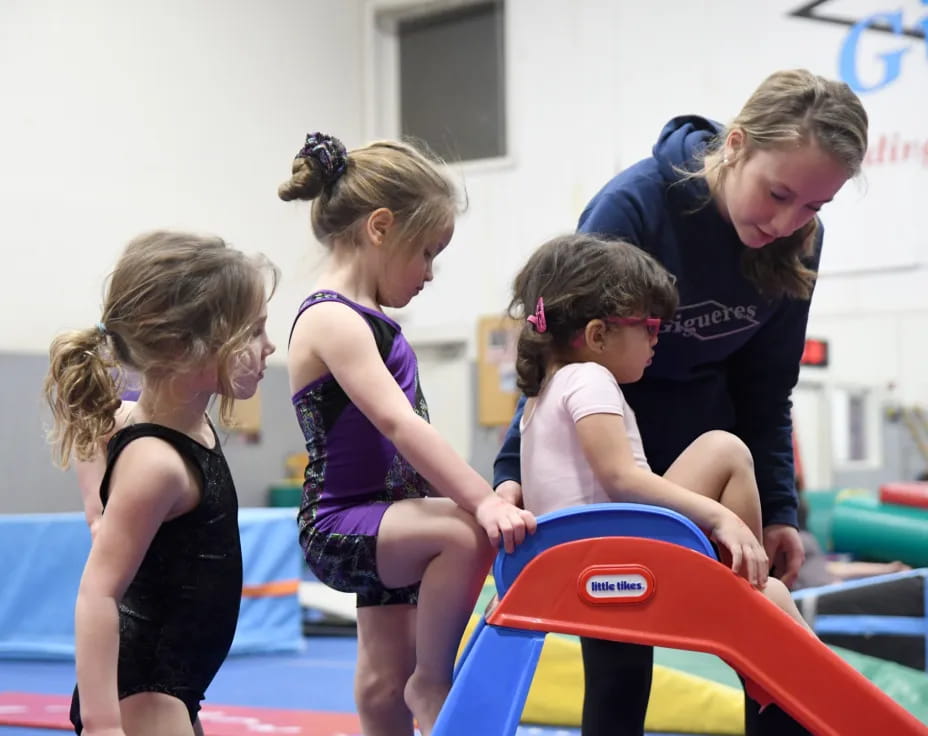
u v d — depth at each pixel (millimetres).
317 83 7055
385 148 1728
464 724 1351
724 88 6102
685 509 1450
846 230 5730
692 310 1809
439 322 6883
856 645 2920
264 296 1647
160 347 1535
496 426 6617
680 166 1773
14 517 4039
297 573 4148
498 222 6754
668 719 2596
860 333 5672
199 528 1553
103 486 1512
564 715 2684
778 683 1366
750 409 1981
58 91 5602
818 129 1584
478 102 6949
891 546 4520
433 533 1489
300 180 1706
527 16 6715
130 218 5930
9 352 5293
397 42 7297
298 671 3658
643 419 1848
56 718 2879
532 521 1414
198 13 6336
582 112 6523
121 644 1506
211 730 2715
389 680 1679
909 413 5539
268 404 6594
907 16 5570
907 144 5570
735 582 1382
